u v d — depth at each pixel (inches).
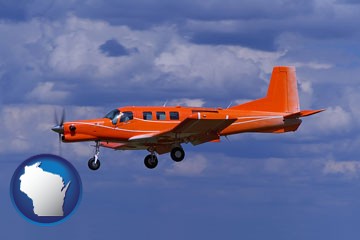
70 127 3683.6
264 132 3959.2
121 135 3708.2
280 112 4013.3
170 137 3718.0
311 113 3934.5
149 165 3939.5
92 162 3750.0
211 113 3526.1
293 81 4037.9
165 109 3747.5
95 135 3700.8
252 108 3993.6
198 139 3759.8
